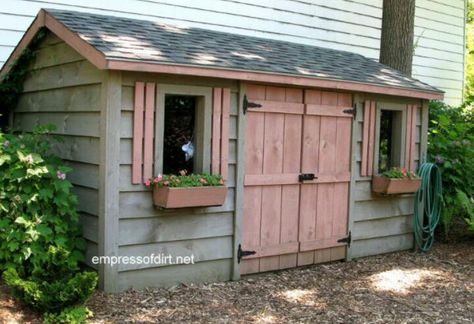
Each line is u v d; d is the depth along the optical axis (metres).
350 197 6.05
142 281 4.64
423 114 6.79
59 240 4.50
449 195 7.14
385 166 6.64
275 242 5.45
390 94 6.14
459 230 7.91
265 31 8.91
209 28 8.23
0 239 4.47
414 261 6.29
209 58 4.80
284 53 6.08
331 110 5.77
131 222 4.53
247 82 5.10
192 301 4.51
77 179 4.81
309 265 5.81
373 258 6.34
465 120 9.00
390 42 8.55
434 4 12.17
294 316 4.36
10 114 6.06
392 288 5.23
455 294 5.12
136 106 4.45
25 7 6.67
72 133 4.88
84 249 4.69
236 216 5.12
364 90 5.82
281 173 5.43
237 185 5.09
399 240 6.71
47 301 3.84
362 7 10.38
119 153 4.41
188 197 4.54
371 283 5.36
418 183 6.45
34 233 4.37
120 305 4.27
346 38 10.15
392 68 7.84
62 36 4.72
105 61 4.09
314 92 5.63
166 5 7.77
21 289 3.97
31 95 5.65
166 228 4.71
